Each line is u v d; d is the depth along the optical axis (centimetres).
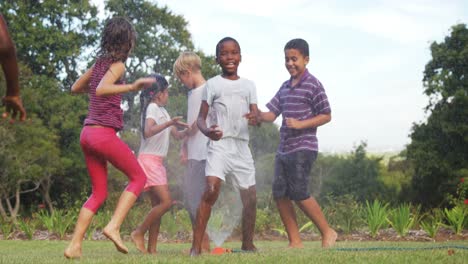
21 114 263
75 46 3275
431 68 3581
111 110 448
